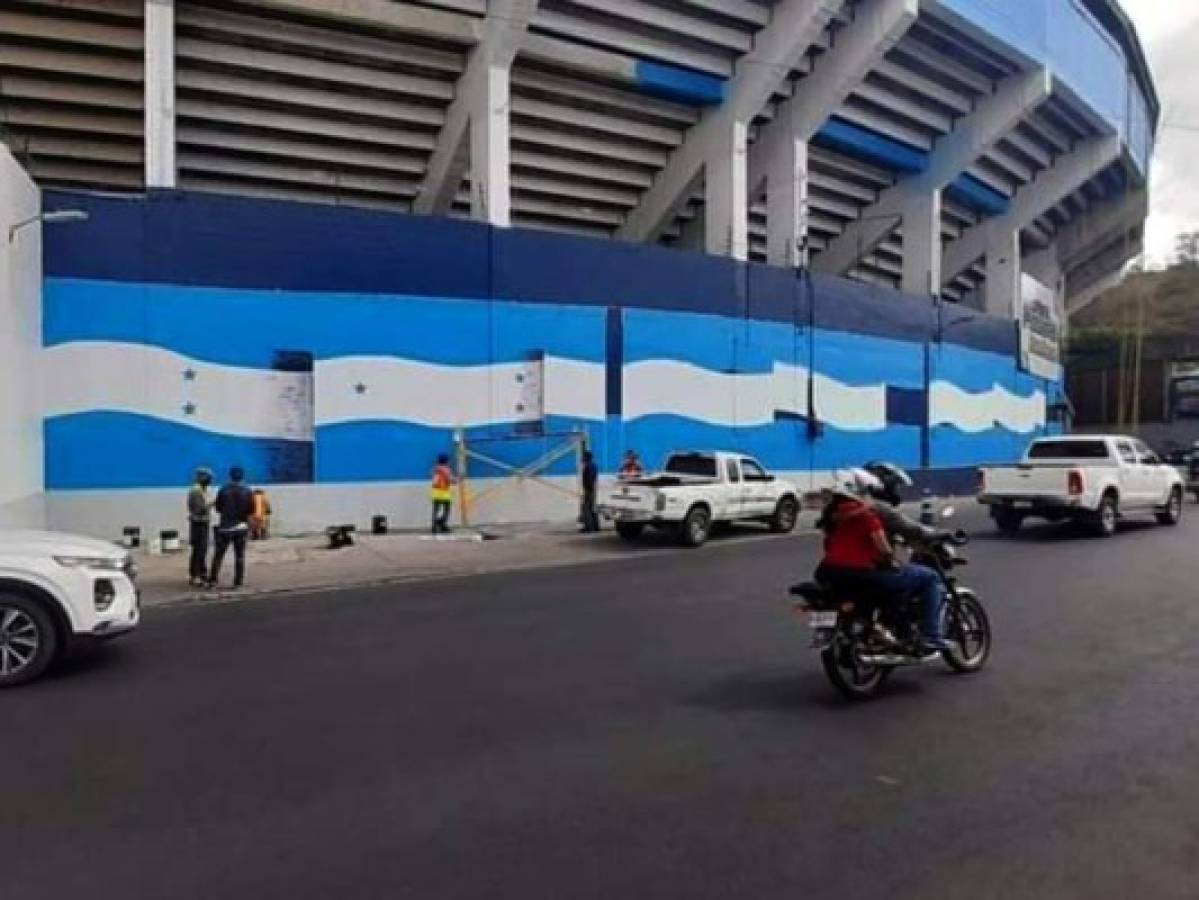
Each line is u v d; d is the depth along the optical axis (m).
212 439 20.25
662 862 4.70
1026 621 10.91
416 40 23.28
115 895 4.37
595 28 25.14
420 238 22.31
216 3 21.09
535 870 4.61
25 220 16.38
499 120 23.44
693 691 7.98
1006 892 4.37
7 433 14.88
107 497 19.34
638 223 30.83
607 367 24.94
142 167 24.08
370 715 7.28
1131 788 5.70
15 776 5.96
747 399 27.92
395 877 4.54
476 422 22.98
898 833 5.04
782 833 5.04
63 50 21.16
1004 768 6.06
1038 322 44.84
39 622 8.48
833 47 28.69
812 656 9.29
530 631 10.62
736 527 23.59
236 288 20.45
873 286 32.69
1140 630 10.42
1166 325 79.12
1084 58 36.53
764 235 35.88
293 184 26.27
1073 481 20.22
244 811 5.37
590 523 22.00
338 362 21.45
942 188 36.03
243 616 11.99
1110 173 47.16
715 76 27.66
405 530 22.02
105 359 19.33
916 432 34.69
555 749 6.45
